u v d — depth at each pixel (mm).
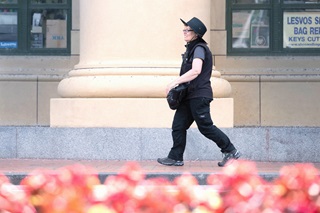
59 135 31469
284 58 36438
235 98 36188
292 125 36031
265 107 36094
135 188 12453
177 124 27688
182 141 27891
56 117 32344
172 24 32125
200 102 26922
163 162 28172
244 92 36188
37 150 31656
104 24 32344
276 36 36844
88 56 32812
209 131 27172
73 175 13359
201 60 26719
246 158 31266
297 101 36062
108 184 12914
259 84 36188
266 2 36938
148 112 31391
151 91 31469
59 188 12773
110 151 31031
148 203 12094
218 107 31797
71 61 36719
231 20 36938
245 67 36344
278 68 36281
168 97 27125
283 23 36906
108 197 12070
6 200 12758
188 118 27594
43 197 12703
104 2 32344
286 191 13266
